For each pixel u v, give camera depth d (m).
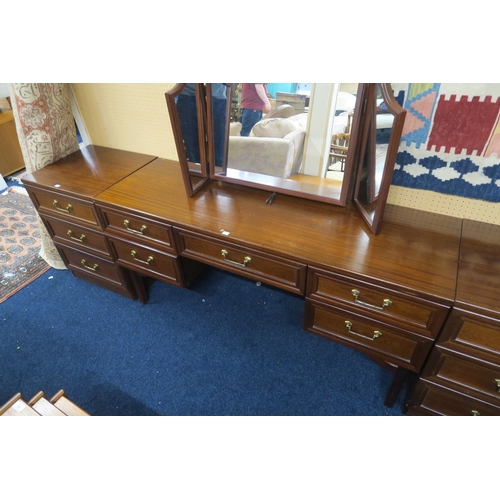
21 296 2.07
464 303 0.96
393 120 0.96
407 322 1.10
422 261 1.10
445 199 1.27
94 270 1.96
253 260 1.29
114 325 1.88
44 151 1.77
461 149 1.14
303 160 1.32
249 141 1.37
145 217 1.43
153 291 2.06
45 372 1.69
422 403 1.29
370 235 1.22
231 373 1.64
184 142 1.42
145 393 1.58
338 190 1.32
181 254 1.49
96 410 1.53
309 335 1.78
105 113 1.83
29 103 1.64
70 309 1.98
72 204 1.63
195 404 1.53
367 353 1.30
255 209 1.39
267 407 1.51
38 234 2.53
